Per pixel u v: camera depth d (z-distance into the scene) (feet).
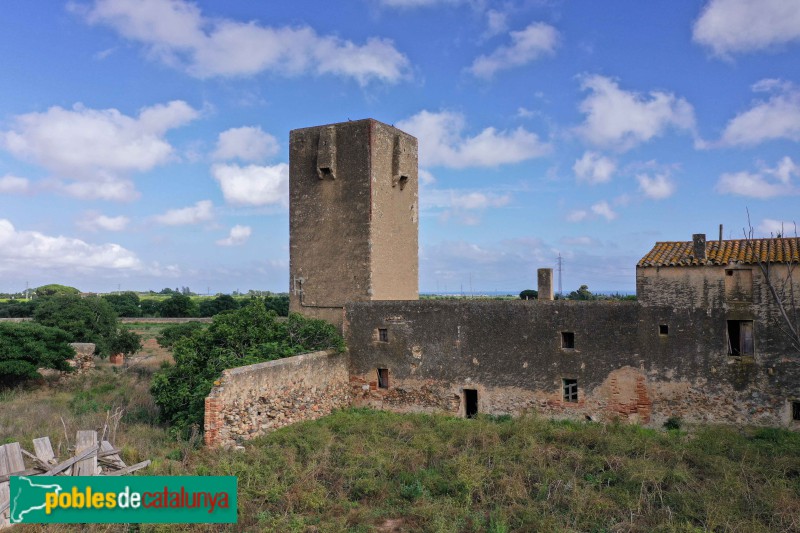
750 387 63.16
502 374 74.28
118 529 40.81
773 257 62.08
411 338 79.46
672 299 66.39
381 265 86.48
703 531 39.40
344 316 83.61
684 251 68.69
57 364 98.37
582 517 43.11
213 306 264.72
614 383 68.64
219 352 69.10
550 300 76.02
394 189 89.92
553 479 48.88
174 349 71.87
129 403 78.33
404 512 44.93
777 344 62.08
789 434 60.08
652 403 66.95
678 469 49.83
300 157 89.81
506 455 54.19
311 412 73.00
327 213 87.51
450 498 46.42
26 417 67.97
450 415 75.87
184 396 64.34
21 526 40.45
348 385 82.64
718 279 64.44
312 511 44.78
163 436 61.26
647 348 67.31
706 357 64.90
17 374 91.45
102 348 127.85
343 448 57.26
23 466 44.37
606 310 69.26
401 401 79.87
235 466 50.24
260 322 75.92
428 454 55.93
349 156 85.76
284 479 49.26
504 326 74.43
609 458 53.47
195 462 53.11
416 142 96.32
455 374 76.84
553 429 62.69
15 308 228.22
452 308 77.25
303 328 78.23
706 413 64.80
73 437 57.52
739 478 48.26
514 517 43.16
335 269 86.69
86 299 144.46
